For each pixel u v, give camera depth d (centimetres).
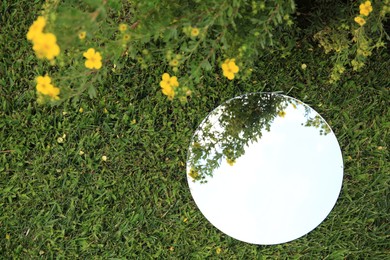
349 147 276
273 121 266
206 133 265
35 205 271
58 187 273
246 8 206
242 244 271
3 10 281
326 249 271
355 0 243
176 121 279
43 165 274
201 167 264
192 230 272
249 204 262
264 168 263
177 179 275
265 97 267
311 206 262
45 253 270
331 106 279
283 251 271
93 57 178
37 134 275
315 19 257
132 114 278
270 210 262
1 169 271
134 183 275
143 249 271
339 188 263
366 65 280
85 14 162
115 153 276
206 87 279
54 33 161
